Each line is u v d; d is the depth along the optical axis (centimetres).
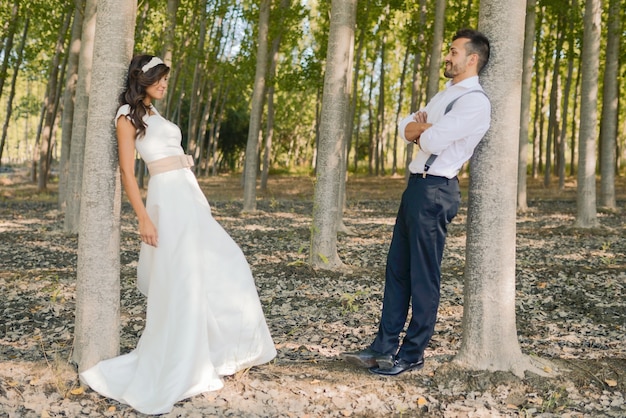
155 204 345
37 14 1516
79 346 359
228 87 2995
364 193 2081
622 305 568
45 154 2048
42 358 397
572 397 340
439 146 338
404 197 362
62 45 1764
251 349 362
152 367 332
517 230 1123
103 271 354
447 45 1675
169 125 355
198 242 345
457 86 347
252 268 723
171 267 337
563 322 518
